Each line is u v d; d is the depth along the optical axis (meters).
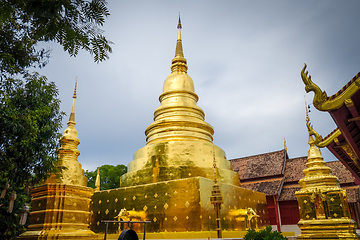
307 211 15.29
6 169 9.33
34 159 10.06
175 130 17.80
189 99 19.69
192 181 12.92
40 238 11.47
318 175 15.77
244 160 31.97
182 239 11.48
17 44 5.82
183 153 15.96
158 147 16.52
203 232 11.91
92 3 3.78
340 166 26.39
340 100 6.07
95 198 15.79
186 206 12.65
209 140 18.50
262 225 16.75
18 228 19.14
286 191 27.14
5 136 8.83
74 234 11.97
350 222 14.02
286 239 8.37
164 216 12.98
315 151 16.72
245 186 28.98
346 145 10.51
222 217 13.34
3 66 6.02
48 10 3.58
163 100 20.12
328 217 14.58
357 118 6.52
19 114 9.15
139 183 15.69
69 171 13.08
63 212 12.20
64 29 3.74
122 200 14.62
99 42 3.88
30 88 9.38
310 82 6.48
